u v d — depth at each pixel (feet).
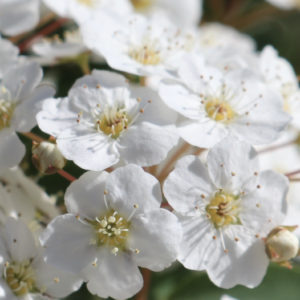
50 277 0.29
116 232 0.28
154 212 0.28
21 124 0.30
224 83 0.31
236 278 0.29
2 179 0.30
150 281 0.33
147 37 0.33
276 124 0.30
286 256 0.29
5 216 0.29
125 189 0.28
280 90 0.33
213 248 0.29
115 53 0.31
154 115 0.30
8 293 0.28
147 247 0.28
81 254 0.28
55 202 0.31
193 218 0.29
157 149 0.29
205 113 0.30
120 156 0.29
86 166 0.29
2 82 0.31
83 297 0.32
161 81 0.30
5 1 0.33
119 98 0.30
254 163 0.29
